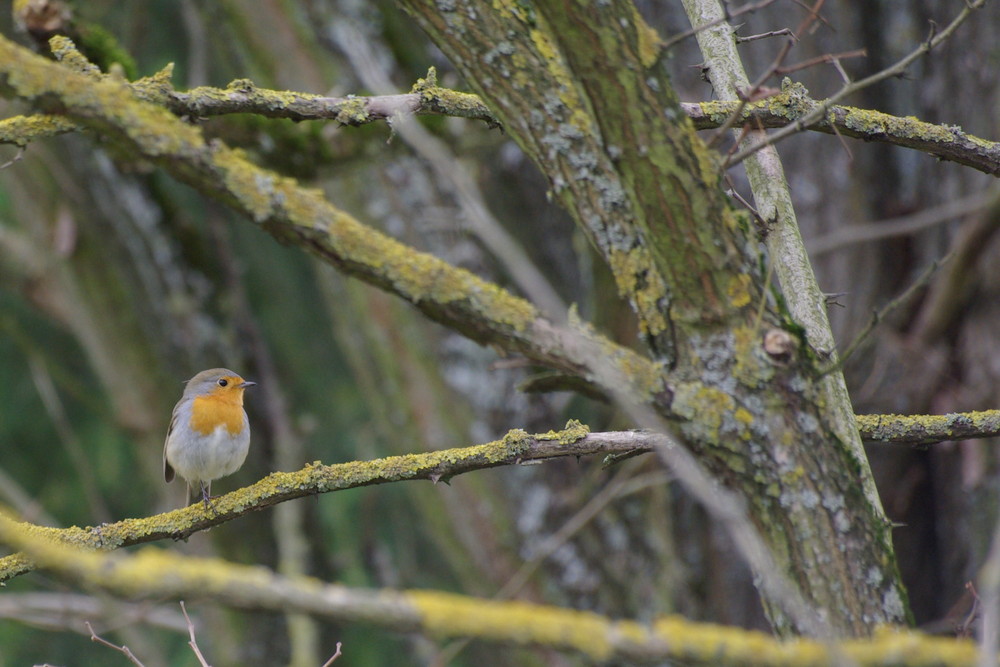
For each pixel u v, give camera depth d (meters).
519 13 4.53
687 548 13.46
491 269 12.91
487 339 4.07
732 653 3.43
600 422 12.79
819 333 6.13
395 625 3.32
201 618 15.47
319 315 18.30
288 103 5.95
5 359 17.86
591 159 4.46
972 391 11.34
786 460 4.29
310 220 3.86
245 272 17.91
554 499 13.05
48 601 7.66
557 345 4.03
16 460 17.41
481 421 12.90
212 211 14.84
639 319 4.50
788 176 12.69
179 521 6.11
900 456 12.45
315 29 12.87
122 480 17.52
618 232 4.46
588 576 12.85
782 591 3.88
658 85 4.20
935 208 12.16
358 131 10.62
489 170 13.50
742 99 4.63
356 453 17.39
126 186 13.98
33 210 13.75
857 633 4.18
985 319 11.35
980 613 6.36
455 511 12.91
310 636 13.07
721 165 4.43
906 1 12.20
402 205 12.71
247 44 12.88
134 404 14.29
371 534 16.58
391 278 3.95
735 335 4.33
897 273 12.23
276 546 15.30
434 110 6.10
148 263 14.21
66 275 13.88
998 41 11.38
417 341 12.98
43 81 3.66
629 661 3.44
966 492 11.56
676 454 4.97
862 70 12.23
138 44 14.47
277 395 14.93
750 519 4.36
